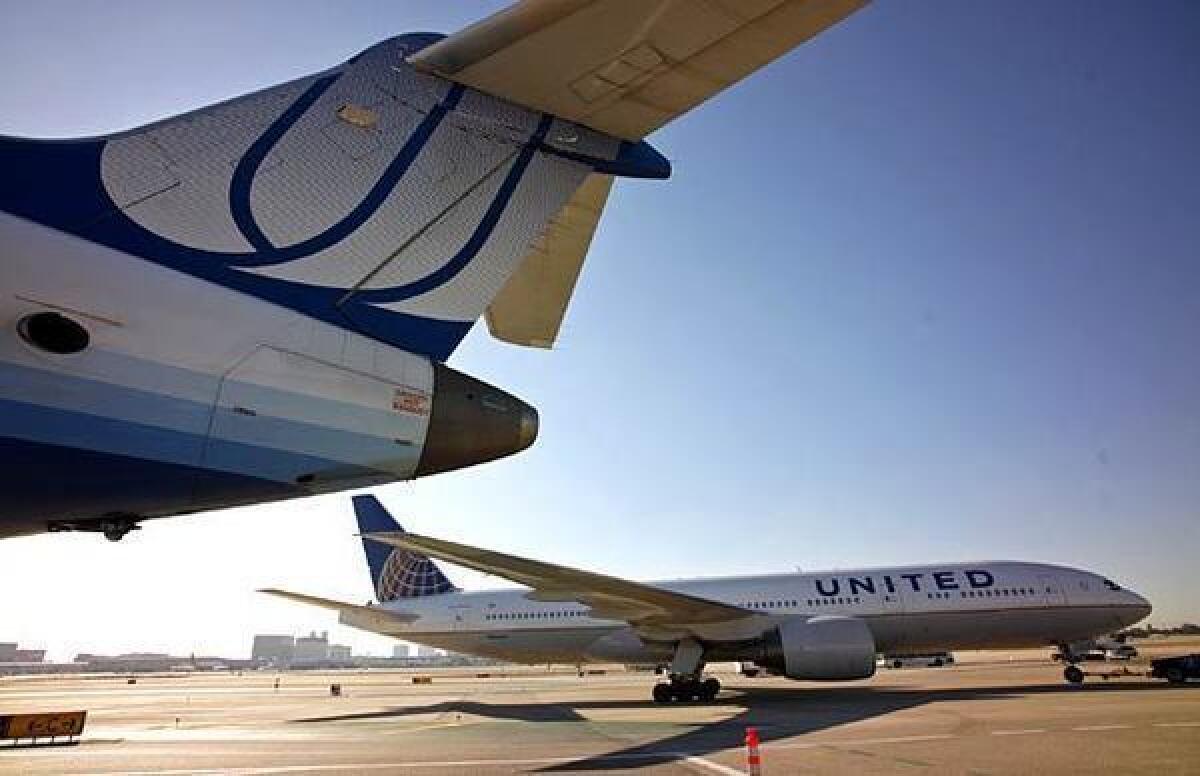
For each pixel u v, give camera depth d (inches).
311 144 198.4
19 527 166.9
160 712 1028.5
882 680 1302.9
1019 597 969.5
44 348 152.1
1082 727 533.0
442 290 208.8
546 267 236.4
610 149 225.8
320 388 182.2
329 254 194.7
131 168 178.1
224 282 179.8
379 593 1247.5
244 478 171.3
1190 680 1001.5
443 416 199.0
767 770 388.2
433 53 199.9
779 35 157.9
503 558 733.9
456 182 212.5
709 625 904.9
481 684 1834.4
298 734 653.3
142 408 159.0
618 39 169.9
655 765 424.2
